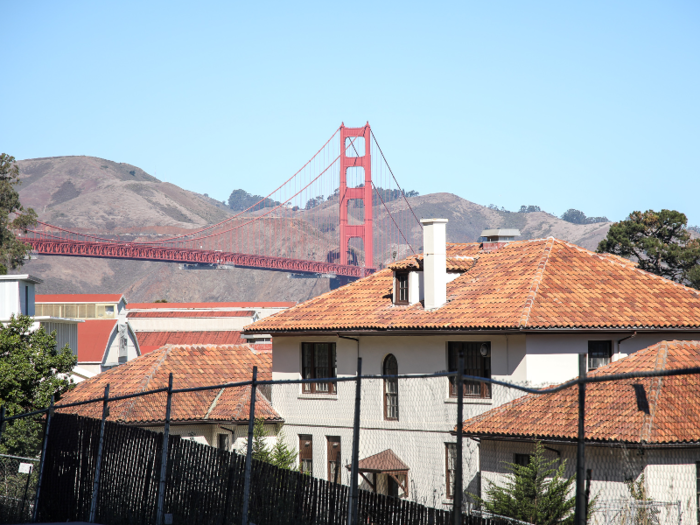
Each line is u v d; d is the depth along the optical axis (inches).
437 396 1349.7
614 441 968.9
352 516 637.9
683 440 952.9
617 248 3892.7
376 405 1425.9
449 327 1311.5
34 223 5073.8
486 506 971.3
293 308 1619.1
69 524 910.4
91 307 4047.7
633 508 896.3
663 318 1320.1
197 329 4141.2
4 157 5098.4
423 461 1343.5
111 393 1533.0
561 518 915.4
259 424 1455.5
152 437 879.1
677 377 1056.2
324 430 1489.9
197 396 1542.8
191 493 831.1
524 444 1094.4
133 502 885.2
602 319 1286.9
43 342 1529.3
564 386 531.2
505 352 1280.8
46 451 1025.5
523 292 1346.0
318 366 1531.7
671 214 3868.1
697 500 975.6
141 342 3998.5
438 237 1422.2
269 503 754.2
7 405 1425.9
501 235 1662.2
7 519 1032.2
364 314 1494.8
